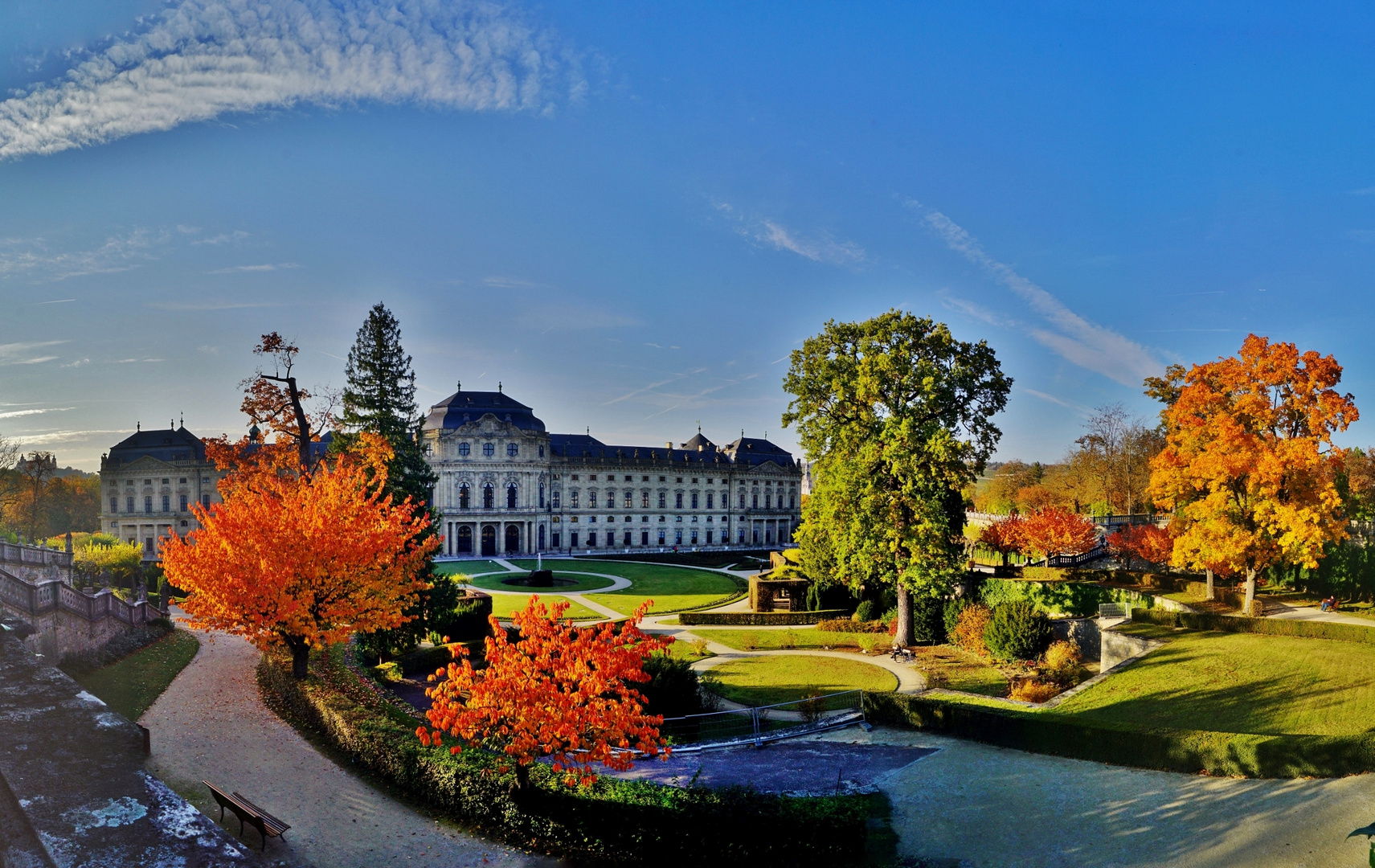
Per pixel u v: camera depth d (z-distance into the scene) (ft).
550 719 71.46
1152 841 72.38
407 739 85.15
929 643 184.44
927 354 176.96
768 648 181.37
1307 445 152.25
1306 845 69.67
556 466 493.77
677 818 69.05
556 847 70.74
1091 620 169.99
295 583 110.11
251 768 85.30
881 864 69.10
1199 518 169.78
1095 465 378.12
